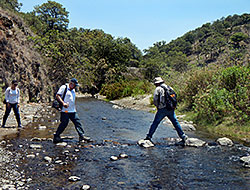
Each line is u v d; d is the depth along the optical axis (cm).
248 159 474
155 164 464
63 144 602
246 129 723
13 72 1523
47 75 2288
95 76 3922
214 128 827
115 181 378
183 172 421
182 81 1300
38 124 898
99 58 4525
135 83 2412
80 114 1237
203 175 406
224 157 511
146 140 635
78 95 3244
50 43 2602
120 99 2208
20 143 604
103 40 4700
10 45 1570
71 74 2923
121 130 832
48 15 5553
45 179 377
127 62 4878
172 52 16088
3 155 491
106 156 515
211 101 887
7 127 808
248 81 792
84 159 489
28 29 2336
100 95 3058
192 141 629
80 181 374
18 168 420
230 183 373
